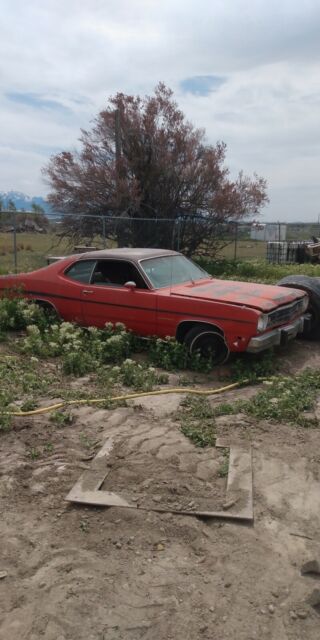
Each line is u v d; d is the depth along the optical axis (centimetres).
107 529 320
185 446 420
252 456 405
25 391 555
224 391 591
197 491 356
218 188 1986
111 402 523
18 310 830
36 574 282
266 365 655
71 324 753
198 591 270
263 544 307
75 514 335
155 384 610
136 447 418
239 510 334
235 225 2069
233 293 702
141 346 745
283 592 270
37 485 367
